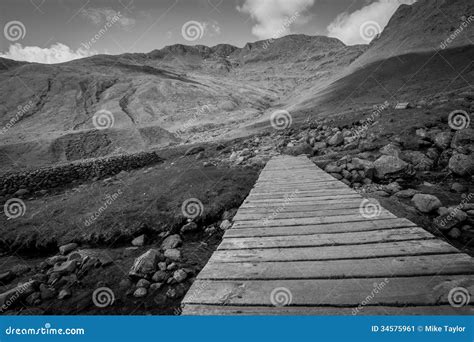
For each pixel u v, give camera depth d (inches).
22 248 308.3
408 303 95.2
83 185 641.0
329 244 144.6
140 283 205.2
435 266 115.1
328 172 409.1
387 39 4904.0
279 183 322.3
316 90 4242.1
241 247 148.6
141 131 1555.1
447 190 323.3
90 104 3880.4
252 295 105.3
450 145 424.2
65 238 307.7
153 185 442.0
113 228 310.0
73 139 1315.2
